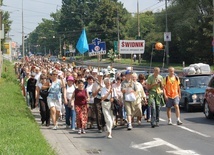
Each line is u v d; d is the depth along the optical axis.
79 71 21.80
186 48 74.88
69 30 134.75
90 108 16.00
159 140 13.30
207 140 13.12
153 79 16.02
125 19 113.12
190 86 21.88
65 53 132.50
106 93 14.16
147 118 17.31
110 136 13.97
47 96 16.23
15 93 27.83
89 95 16.05
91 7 133.50
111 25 109.12
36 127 14.35
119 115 16.28
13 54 130.25
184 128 15.61
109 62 89.25
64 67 27.64
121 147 12.37
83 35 25.03
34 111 21.00
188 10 73.88
